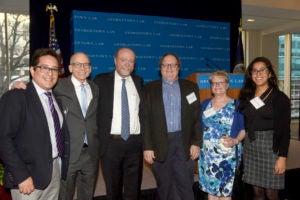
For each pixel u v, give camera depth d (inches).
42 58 73.5
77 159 89.6
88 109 93.4
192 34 223.5
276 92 97.0
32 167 71.6
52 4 188.9
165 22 214.4
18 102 69.7
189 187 104.4
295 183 157.8
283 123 94.3
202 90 136.9
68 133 81.9
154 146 101.5
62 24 192.1
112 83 100.8
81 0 194.7
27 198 71.9
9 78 237.9
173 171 104.3
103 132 98.3
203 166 105.6
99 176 154.6
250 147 102.0
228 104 102.7
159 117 100.5
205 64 228.5
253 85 102.0
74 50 188.7
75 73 93.0
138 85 105.1
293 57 339.0
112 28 198.7
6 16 232.1
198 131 104.0
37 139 71.3
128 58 98.2
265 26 306.8
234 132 101.3
